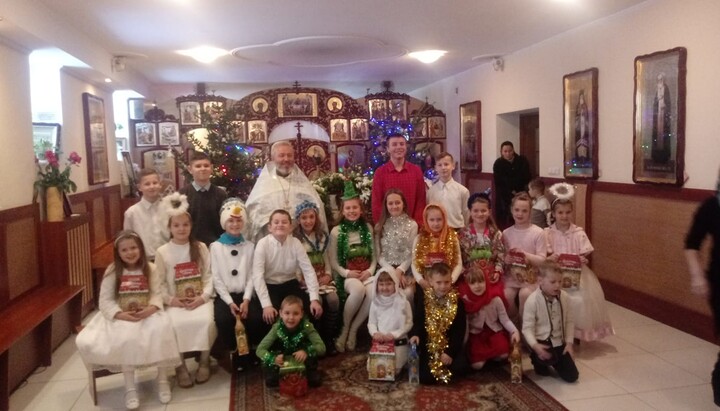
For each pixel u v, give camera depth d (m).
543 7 4.96
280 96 9.19
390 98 9.45
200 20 5.16
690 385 3.37
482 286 3.57
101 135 6.88
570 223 4.10
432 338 3.50
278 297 3.78
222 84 10.00
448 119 9.59
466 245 3.96
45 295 4.29
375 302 3.62
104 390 3.55
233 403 3.28
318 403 3.25
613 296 5.21
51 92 5.57
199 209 4.23
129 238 3.41
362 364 3.83
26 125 4.61
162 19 5.07
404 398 3.29
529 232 4.00
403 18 5.30
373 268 4.12
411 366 3.48
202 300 3.61
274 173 4.26
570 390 3.34
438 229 3.88
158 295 3.49
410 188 4.42
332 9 4.91
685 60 4.29
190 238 3.75
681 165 4.36
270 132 9.30
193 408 3.26
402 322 3.56
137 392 3.48
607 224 5.30
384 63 8.01
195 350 3.43
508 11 5.09
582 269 3.95
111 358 3.20
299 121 9.32
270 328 3.62
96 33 5.49
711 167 4.13
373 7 4.87
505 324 3.59
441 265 3.51
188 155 7.63
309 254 4.00
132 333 3.25
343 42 6.36
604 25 5.31
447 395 3.31
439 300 3.55
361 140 9.45
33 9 4.20
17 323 3.54
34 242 4.52
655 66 4.59
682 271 4.38
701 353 3.89
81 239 5.09
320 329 3.93
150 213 4.11
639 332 4.36
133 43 6.05
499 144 7.83
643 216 4.80
